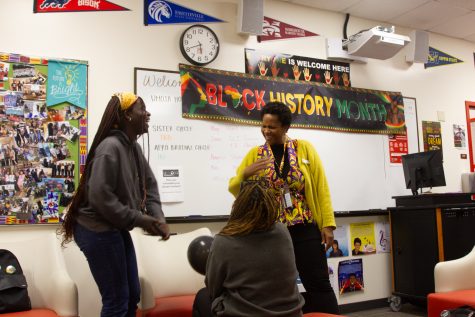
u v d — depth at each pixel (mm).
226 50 4000
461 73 5543
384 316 4043
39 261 2619
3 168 3055
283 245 1579
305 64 4375
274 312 1486
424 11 4730
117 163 1923
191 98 3740
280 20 4332
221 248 1573
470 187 5168
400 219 4293
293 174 2377
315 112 4344
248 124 3982
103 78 3461
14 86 3148
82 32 3424
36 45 3262
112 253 1927
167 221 3488
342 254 4297
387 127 4781
